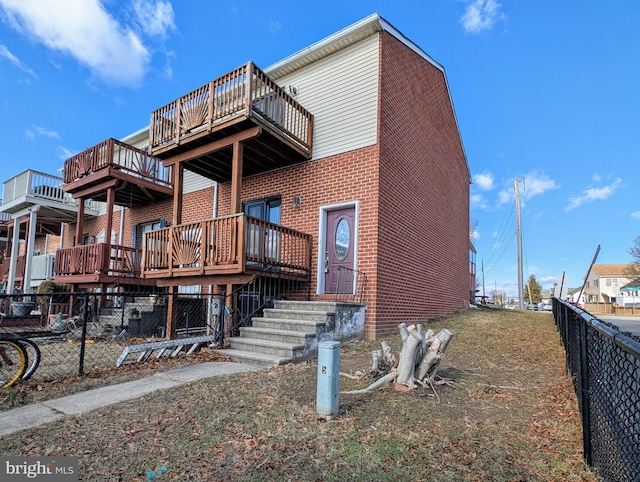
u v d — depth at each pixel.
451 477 2.43
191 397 4.02
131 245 13.70
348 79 8.71
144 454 2.75
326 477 2.43
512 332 8.20
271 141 8.09
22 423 3.36
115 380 4.78
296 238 8.46
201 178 11.66
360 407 3.70
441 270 11.80
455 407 3.72
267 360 5.62
